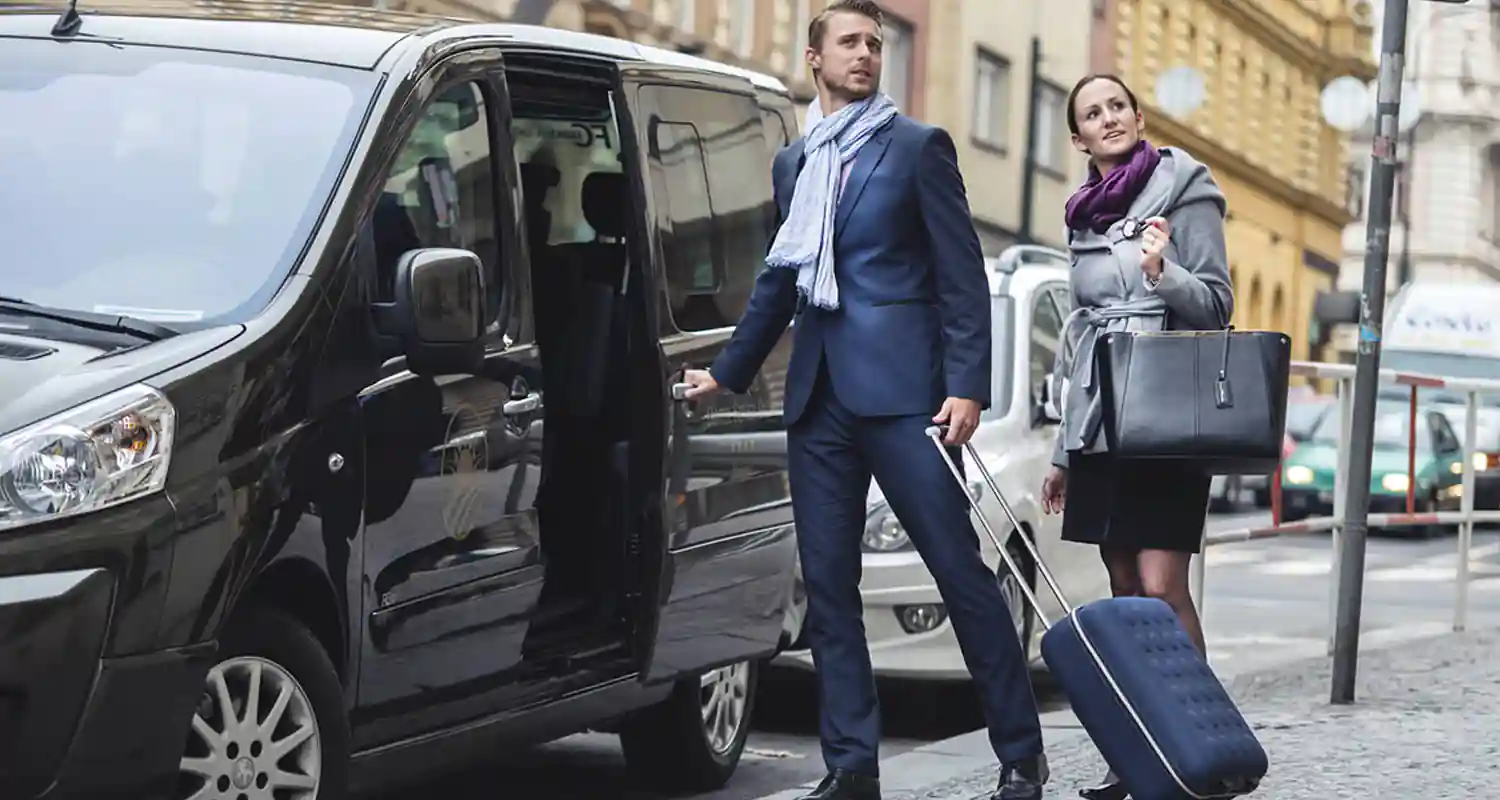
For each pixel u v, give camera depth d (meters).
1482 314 36.97
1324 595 18.61
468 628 6.62
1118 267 6.99
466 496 6.57
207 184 6.28
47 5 7.05
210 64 6.65
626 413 7.82
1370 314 10.23
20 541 5.12
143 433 5.36
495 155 7.01
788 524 8.62
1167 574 6.96
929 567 6.88
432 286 6.17
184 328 5.80
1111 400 6.79
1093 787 7.50
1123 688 5.88
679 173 8.13
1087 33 46.56
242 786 5.71
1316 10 63.94
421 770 6.52
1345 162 67.31
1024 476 10.98
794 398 6.95
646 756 8.62
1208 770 5.77
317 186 6.25
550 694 7.16
